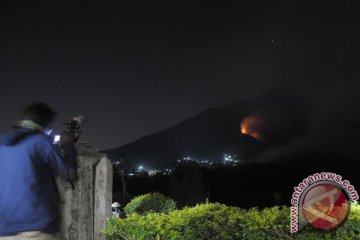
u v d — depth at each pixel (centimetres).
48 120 418
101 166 656
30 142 394
